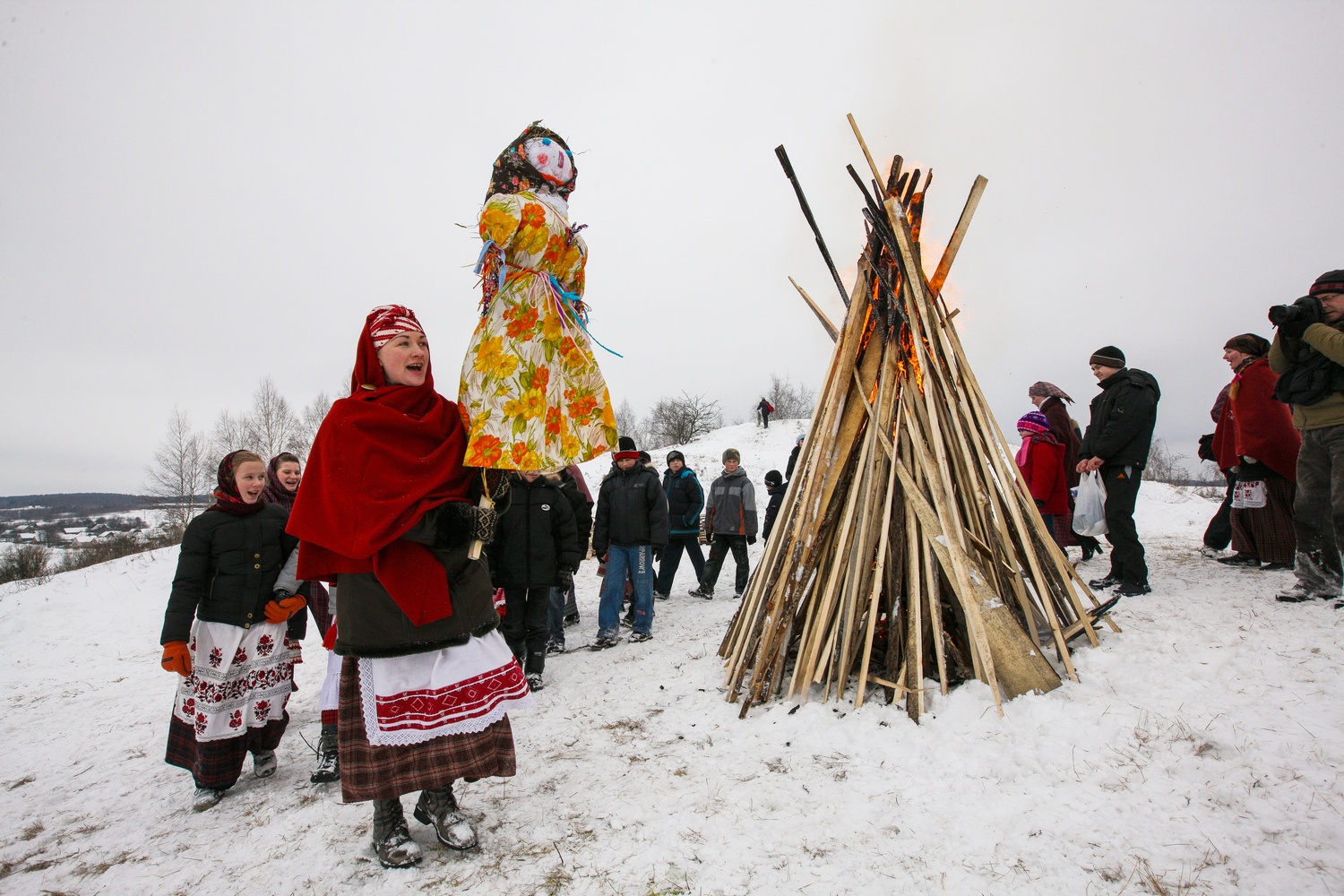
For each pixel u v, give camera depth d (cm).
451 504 249
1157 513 1145
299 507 242
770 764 301
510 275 277
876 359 395
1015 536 389
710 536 840
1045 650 368
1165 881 201
